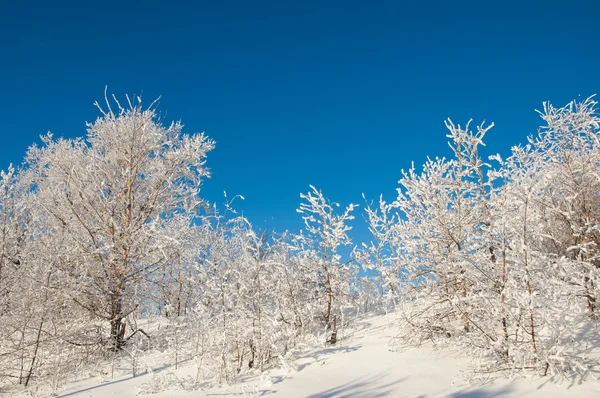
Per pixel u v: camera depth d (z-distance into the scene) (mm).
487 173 7500
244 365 7203
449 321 7402
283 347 7520
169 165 12016
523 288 5340
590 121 7250
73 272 9836
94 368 8094
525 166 7410
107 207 10695
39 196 11242
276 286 8344
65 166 11680
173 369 7539
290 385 5789
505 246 5715
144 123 11633
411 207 7922
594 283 5492
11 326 8172
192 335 7738
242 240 8125
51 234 10516
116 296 10078
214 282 7629
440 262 7230
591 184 7203
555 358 4707
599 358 4977
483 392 4828
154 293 11812
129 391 6234
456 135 7832
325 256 9305
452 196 7887
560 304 5281
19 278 8680
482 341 5863
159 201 11906
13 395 6836
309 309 8680
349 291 9500
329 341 8148
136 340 9906
